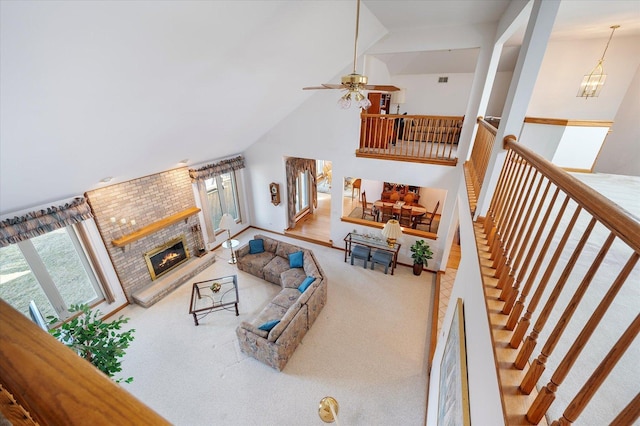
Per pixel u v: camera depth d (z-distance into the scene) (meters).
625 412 0.71
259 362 4.18
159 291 5.44
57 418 0.42
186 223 6.35
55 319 2.80
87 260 4.80
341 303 5.39
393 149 6.72
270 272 5.87
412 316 5.07
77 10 1.82
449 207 5.72
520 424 1.05
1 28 1.66
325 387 3.83
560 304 1.65
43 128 2.68
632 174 4.46
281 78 4.47
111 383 0.43
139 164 4.74
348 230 7.03
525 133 3.80
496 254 1.92
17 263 4.08
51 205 4.22
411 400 3.67
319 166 12.34
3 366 0.47
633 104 4.54
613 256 2.12
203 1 2.32
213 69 3.30
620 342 0.74
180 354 4.31
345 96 2.89
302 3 2.99
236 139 6.34
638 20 3.66
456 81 7.74
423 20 4.16
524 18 3.12
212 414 3.54
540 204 1.40
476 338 1.75
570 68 5.08
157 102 3.31
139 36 2.30
